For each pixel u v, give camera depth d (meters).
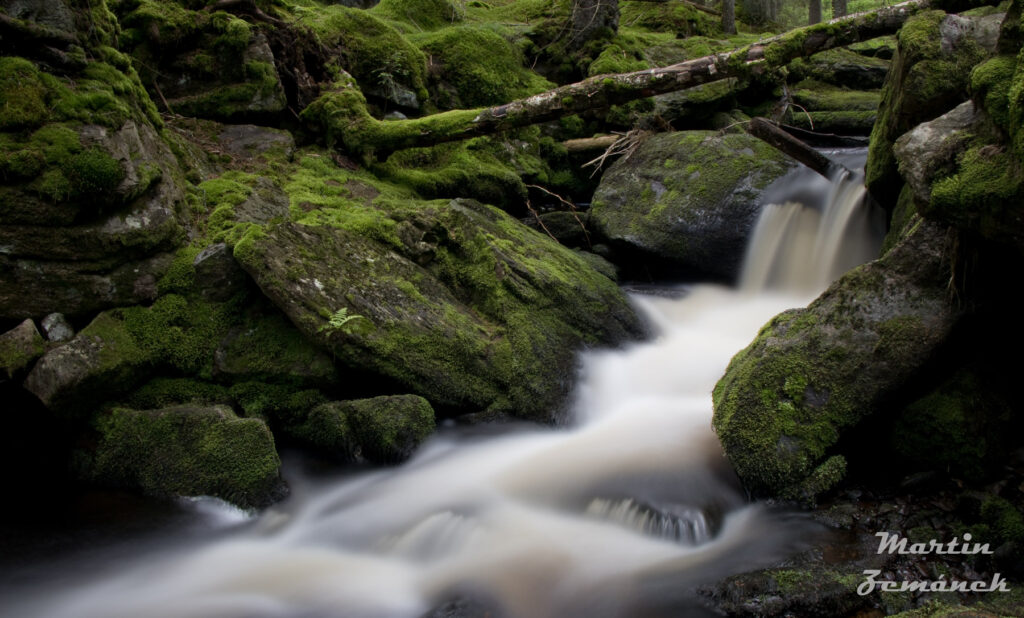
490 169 9.03
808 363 4.38
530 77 11.33
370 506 4.58
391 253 5.94
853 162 8.61
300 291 5.11
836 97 11.83
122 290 5.10
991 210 3.16
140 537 4.29
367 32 9.42
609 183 9.26
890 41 13.77
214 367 5.15
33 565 4.01
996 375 4.26
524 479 4.76
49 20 5.14
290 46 8.12
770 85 11.68
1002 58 3.34
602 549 4.02
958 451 4.05
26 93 4.76
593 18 11.80
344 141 7.98
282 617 3.60
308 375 5.14
